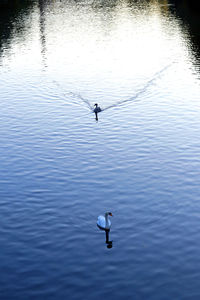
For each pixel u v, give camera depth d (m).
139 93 63.31
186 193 36.69
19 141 48.31
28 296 25.47
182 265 27.95
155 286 26.17
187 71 73.25
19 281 26.73
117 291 25.80
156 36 98.38
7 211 34.50
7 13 131.50
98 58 82.31
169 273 27.27
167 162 42.50
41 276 27.16
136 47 89.62
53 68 76.94
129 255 29.06
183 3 142.00
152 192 36.97
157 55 83.38
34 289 26.03
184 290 25.81
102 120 54.16
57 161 43.28
